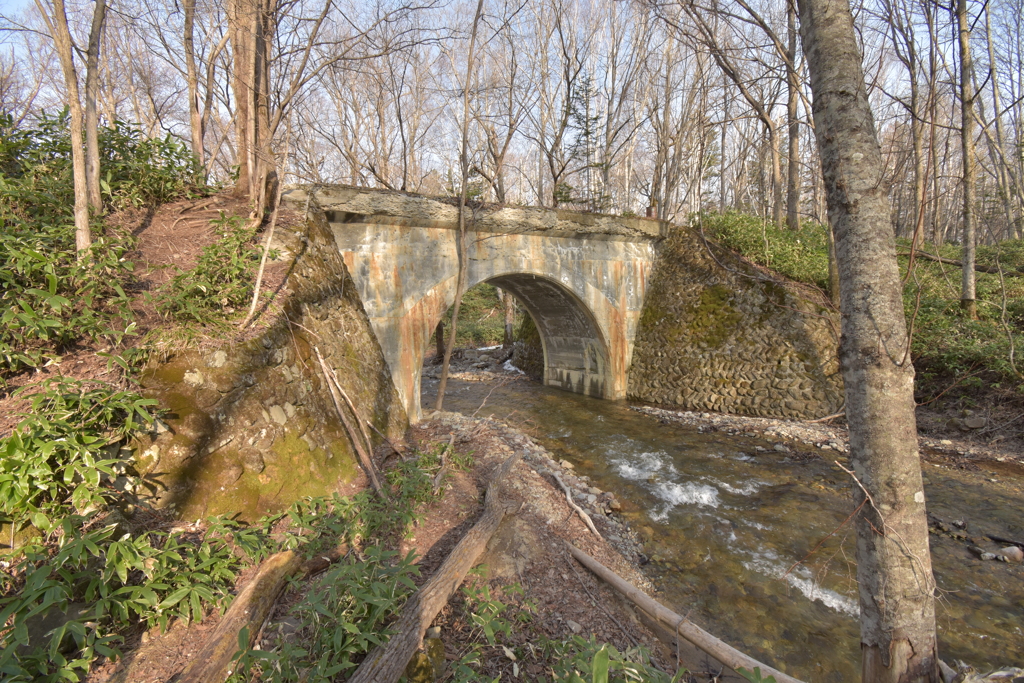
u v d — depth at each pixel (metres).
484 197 9.73
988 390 8.34
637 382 12.14
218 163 10.52
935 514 6.07
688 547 5.62
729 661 3.54
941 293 11.05
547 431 9.80
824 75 2.85
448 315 25.16
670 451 8.48
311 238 7.19
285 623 3.28
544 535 5.18
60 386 3.67
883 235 2.73
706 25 8.80
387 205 8.27
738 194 19.00
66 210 5.48
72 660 2.86
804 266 11.09
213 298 5.09
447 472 6.00
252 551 3.75
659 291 12.26
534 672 3.32
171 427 4.14
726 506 6.49
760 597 4.78
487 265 9.89
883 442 2.71
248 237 6.18
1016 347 8.33
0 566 3.12
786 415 9.70
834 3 2.83
